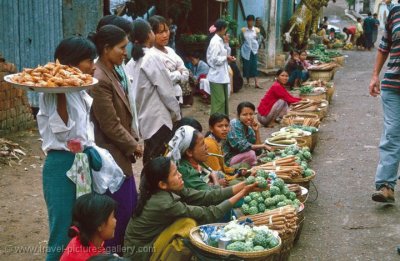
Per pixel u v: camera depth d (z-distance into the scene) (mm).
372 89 6152
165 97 5812
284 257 4379
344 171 7449
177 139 4641
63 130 3684
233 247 3775
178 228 4047
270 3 17688
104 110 4125
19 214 5824
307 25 20922
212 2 14359
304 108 9703
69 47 3889
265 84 16031
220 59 9484
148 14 12375
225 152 6492
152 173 4039
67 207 3779
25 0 9422
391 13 5875
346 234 5414
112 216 3424
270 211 4516
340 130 9922
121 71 4504
